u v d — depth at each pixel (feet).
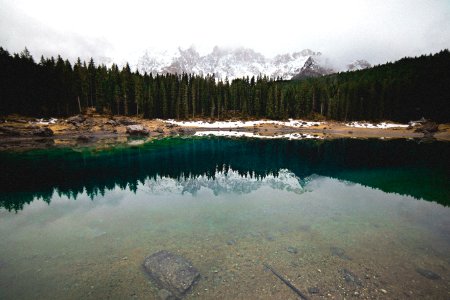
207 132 228.43
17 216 42.75
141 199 53.31
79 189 60.80
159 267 26.25
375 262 28.66
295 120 308.40
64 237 34.63
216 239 34.12
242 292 23.48
